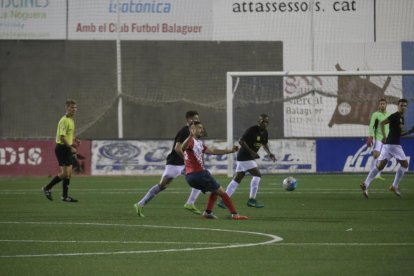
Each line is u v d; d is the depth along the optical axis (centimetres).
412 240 3055
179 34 10062
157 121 10494
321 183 6619
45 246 2917
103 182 6862
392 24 9912
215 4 10019
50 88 10394
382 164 5094
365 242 2998
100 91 10438
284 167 7550
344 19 9919
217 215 4134
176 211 4353
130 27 10025
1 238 3159
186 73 10406
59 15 10000
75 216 4081
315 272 2331
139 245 2939
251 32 10019
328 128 9206
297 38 9969
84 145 7862
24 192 5806
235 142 8875
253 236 3194
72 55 10381
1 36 9962
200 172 3844
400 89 9131
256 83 9681
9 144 7825
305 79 9412
